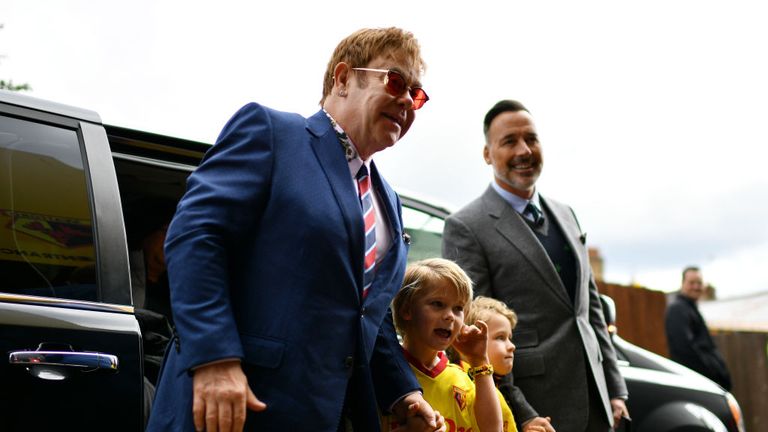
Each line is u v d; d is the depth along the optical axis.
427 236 4.15
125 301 2.63
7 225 2.50
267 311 2.11
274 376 2.07
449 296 2.79
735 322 17.31
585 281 3.74
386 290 2.36
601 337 3.95
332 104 2.45
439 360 2.93
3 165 2.57
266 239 2.15
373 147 2.40
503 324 3.23
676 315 8.09
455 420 2.84
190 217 2.09
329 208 2.19
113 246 2.68
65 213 2.63
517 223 3.63
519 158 3.71
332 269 2.16
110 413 2.44
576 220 3.93
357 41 2.43
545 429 3.27
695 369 7.96
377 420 2.23
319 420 2.09
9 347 2.31
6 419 2.26
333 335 2.15
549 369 3.49
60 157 2.70
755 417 11.73
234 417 1.95
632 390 4.98
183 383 2.09
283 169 2.20
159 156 3.21
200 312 2.00
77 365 2.40
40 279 2.49
